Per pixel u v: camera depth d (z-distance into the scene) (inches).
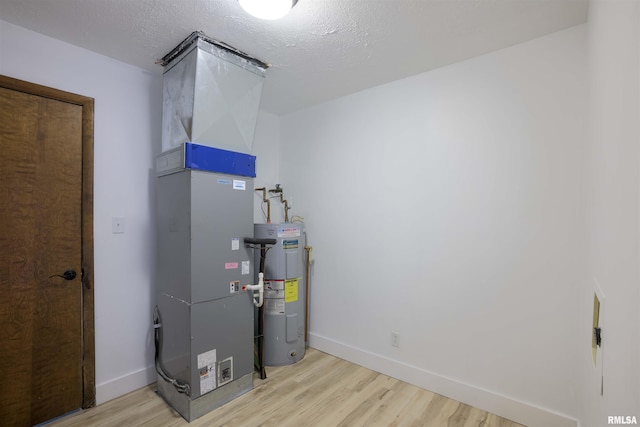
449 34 71.8
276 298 103.3
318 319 116.6
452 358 84.8
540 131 72.9
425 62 85.2
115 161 84.4
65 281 75.8
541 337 72.3
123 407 79.1
